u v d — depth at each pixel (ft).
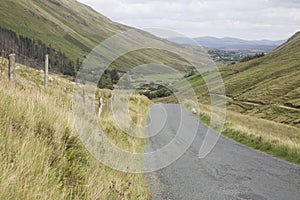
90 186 17.57
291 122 206.28
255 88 336.29
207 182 30.45
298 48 568.00
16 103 22.57
